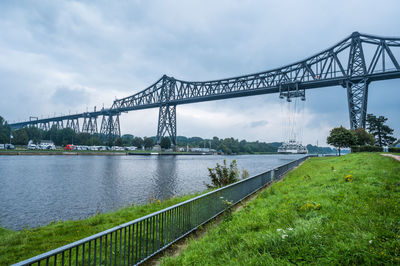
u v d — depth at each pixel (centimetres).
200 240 623
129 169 4697
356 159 2380
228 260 460
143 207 1294
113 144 14538
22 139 12175
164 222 634
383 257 374
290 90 8188
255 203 970
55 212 1625
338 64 6944
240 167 5650
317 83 7269
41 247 748
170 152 12825
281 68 8362
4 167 4634
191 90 11269
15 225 1348
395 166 1398
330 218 589
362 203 671
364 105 6203
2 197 2111
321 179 1284
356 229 484
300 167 2784
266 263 409
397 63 5834
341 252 405
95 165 5412
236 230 620
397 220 514
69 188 2567
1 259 656
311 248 434
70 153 10206
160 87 12656
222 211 919
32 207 1762
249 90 8900
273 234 503
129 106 13738
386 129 6988
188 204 727
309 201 768
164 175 3772
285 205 791
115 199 2030
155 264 542
